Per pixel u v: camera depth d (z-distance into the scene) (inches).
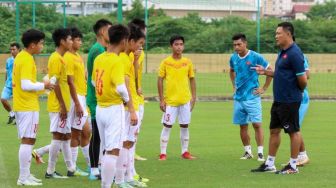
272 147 637.3
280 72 617.9
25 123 561.3
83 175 625.3
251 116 712.4
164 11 3053.6
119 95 508.7
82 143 636.7
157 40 2268.7
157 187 561.3
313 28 2300.7
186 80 735.7
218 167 668.7
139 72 658.8
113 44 510.3
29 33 555.2
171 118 725.3
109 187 512.1
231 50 2297.0
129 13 2610.7
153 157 738.2
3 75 2050.9
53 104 601.0
